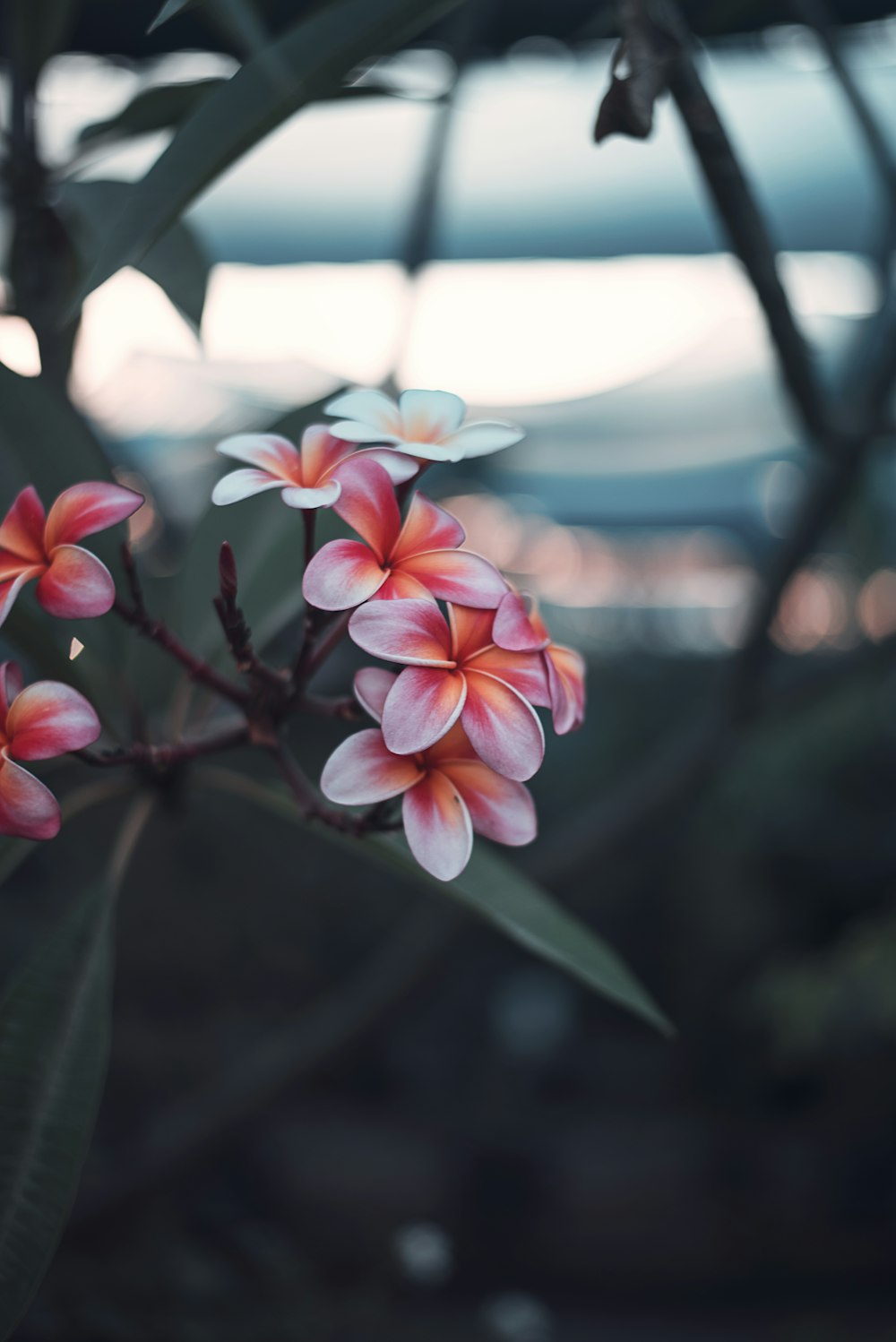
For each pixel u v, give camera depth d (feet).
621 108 1.94
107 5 3.26
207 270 2.31
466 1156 10.18
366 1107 10.96
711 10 2.80
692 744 4.19
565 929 2.15
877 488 5.43
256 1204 8.42
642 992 2.10
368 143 5.33
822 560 9.59
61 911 7.22
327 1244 9.09
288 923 9.80
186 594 2.33
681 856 12.35
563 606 15.34
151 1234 4.00
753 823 11.98
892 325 3.10
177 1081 7.30
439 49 3.66
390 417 1.86
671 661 14.28
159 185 1.80
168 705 2.43
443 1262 4.25
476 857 2.21
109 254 1.76
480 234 5.72
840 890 11.68
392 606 1.69
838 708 10.82
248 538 2.37
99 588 1.73
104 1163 4.58
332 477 1.76
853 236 5.43
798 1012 9.52
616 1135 11.03
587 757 13.11
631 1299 9.62
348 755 1.73
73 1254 3.75
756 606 3.84
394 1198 9.67
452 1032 11.76
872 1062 10.48
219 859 9.31
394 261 5.69
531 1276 9.74
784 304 2.51
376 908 10.39
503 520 14.34
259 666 1.87
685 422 9.75
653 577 16.46
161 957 8.84
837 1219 10.20
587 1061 12.02
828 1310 9.52
